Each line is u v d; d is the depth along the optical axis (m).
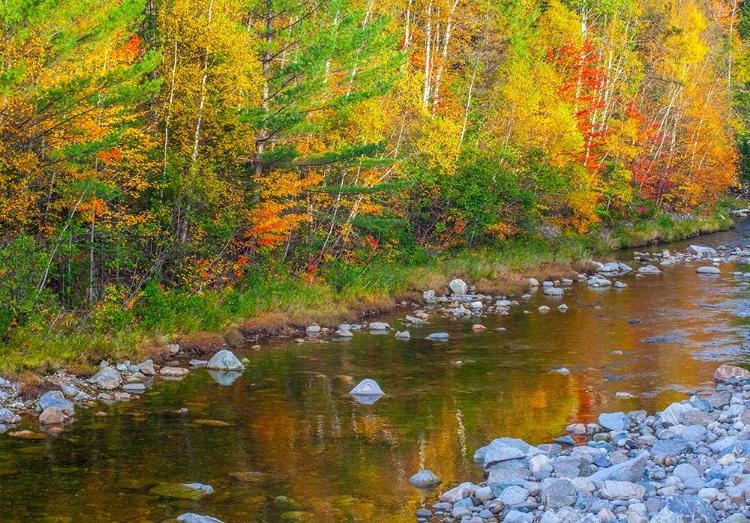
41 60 14.38
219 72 19.66
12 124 14.63
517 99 34.12
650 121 50.62
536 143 35.09
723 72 62.19
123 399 12.87
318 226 24.80
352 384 14.15
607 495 8.32
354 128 24.11
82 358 14.33
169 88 19.95
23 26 14.08
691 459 9.61
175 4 19.69
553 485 8.46
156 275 18.48
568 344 17.86
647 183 48.78
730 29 63.28
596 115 44.34
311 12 21.70
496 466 9.59
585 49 41.34
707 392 13.52
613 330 19.53
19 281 14.62
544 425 11.66
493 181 32.03
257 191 20.88
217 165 20.11
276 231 21.05
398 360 16.17
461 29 36.38
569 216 39.06
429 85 33.72
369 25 22.80
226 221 20.16
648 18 52.31
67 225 16.09
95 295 16.91
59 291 17.27
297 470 9.66
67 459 9.84
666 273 31.38
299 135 23.20
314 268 23.06
